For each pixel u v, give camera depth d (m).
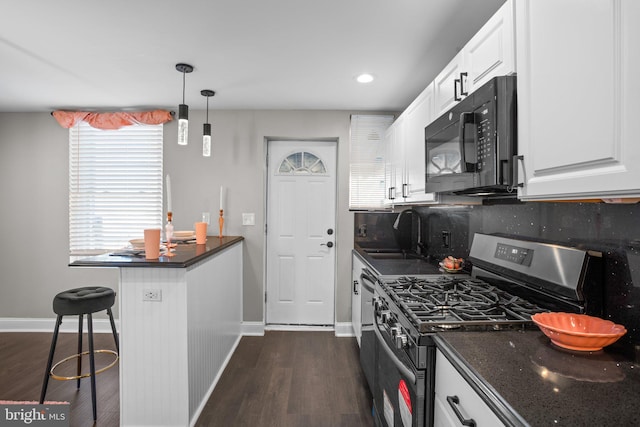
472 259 1.88
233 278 2.98
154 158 3.41
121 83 2.64
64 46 2.05
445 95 1.76
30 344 3.04
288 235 3.51
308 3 1.62
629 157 0.71
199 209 3.37
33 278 3.41
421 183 2.11
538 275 1.34
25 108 3.27
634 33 0.70
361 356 2.46
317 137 3.36
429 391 1.15
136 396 1.85
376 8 1.66
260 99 3.02
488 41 1.31
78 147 3.40
